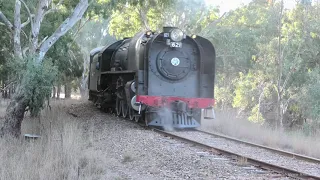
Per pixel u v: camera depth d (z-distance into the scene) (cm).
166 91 1557
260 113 2398
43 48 1386
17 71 1308
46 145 1075
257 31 3025
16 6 1347
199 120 1600
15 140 1173
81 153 997
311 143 1373
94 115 1975
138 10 3106
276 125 2275
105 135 1361
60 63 2397
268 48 2455
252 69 2786
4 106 2539
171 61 1559
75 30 3306
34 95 1311
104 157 982
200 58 1602
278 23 2442
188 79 1592
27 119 1689
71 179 787
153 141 1216
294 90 2566
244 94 2633
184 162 952
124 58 1786
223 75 3186
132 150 1100
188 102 1532
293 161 1016
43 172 802
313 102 2252
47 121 1598
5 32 1959
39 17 1384
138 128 1497
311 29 2516
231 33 3123
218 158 999
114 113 2078
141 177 835
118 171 895
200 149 1116
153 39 1512
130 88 1586
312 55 2564
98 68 2150
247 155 1073
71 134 1160
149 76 1526
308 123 2309
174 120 1524
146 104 1486
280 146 1406
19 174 773
